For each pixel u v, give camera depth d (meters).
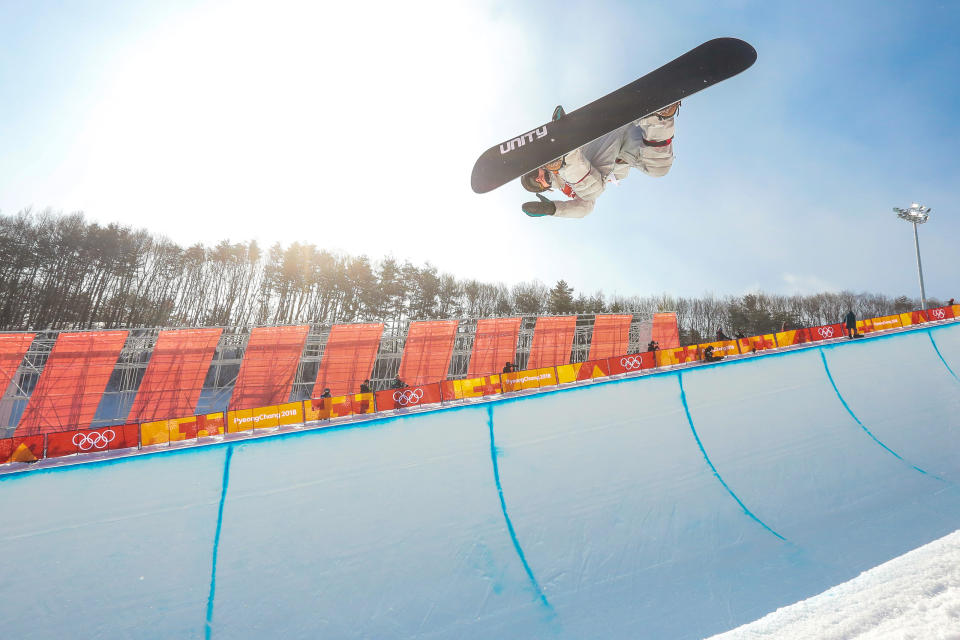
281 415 11.01
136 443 9.71
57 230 34.50
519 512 9.48
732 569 8.43
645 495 10.14
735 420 12.41
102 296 34.94
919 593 3.12
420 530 8.89
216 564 7.90
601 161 3.61
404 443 10.41
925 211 25.02
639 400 12.48
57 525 7.90
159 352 16.78
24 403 17.75
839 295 59.03
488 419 11.29
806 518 9.86
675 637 6.91
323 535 8.56
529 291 49.72
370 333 19.19
